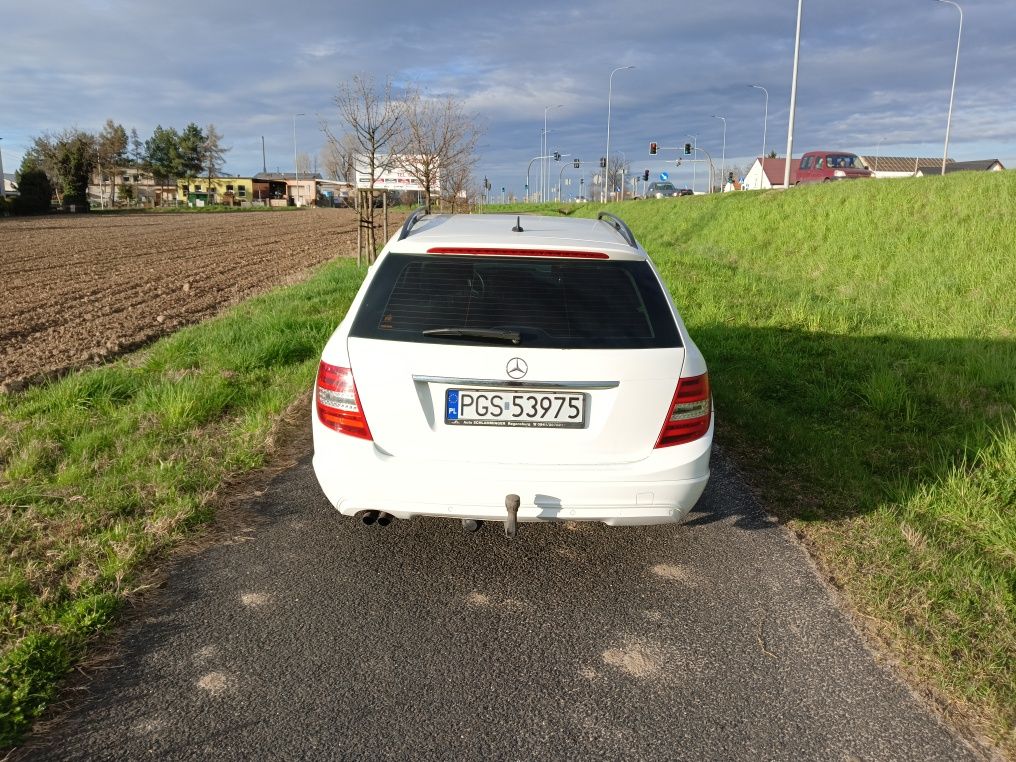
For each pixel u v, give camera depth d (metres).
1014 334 8.23
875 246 14.26
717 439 5.61
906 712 2.64
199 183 113.69
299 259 23.50
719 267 15.42
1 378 7.41
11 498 4.11
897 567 3.60
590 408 3.24
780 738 2.51
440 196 26.50
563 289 3.39
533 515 3.22
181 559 3.66
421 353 3.23
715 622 3.21
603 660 2.93
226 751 2.40
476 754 2.41
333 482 3.32
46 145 84.50
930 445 5.25
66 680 2.72
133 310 12.42
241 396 6.41
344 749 2.42
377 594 3.39
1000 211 13.85
